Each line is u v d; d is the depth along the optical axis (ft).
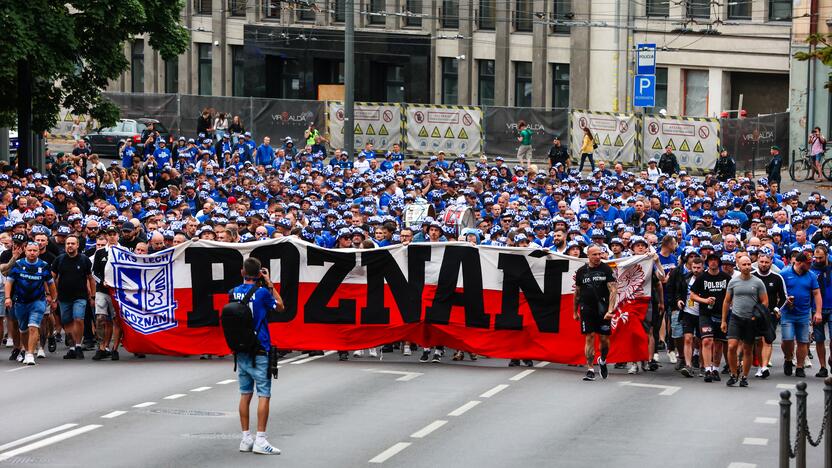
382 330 127.54
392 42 338.13
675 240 127.65
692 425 98.84
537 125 293.43
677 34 306.14
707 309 118.42
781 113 287.48
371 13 308.81
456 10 332.60
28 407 102.83
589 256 118.21
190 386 112.16
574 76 316.81
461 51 332.19
